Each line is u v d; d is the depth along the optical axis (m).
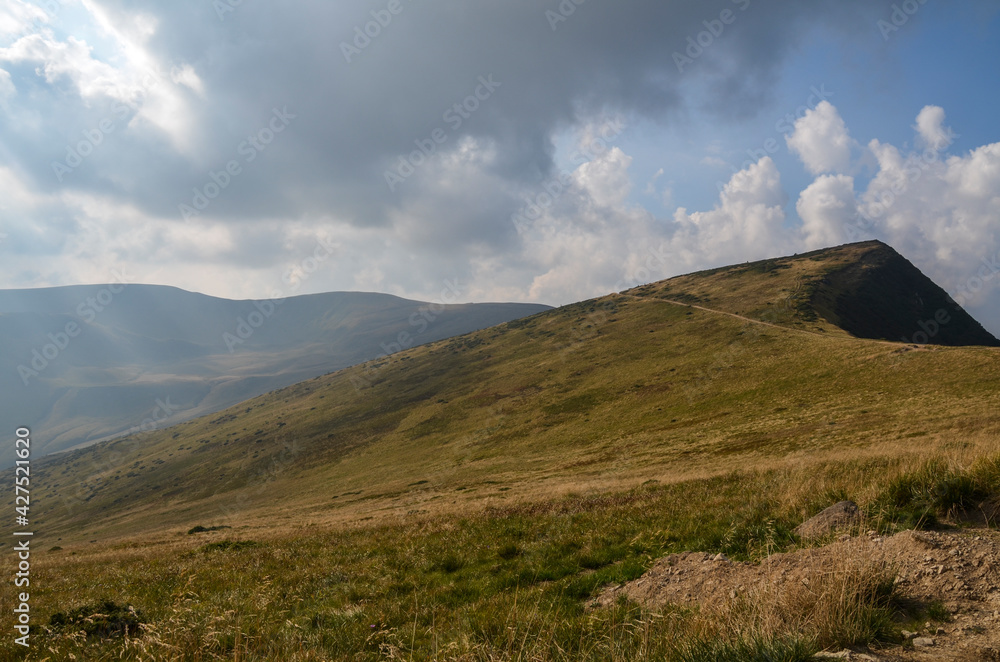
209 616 6.72
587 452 71.38
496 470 74.06
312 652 5.56
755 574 5.83
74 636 6.62
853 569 4.72
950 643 3.85
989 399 41.25
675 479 25.61
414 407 137.00
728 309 137.88
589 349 137.88
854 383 64.12
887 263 161.12
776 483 14.05
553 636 4.93
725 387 83.00
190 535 44.19
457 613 6.90
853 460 19.34
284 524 43.47
